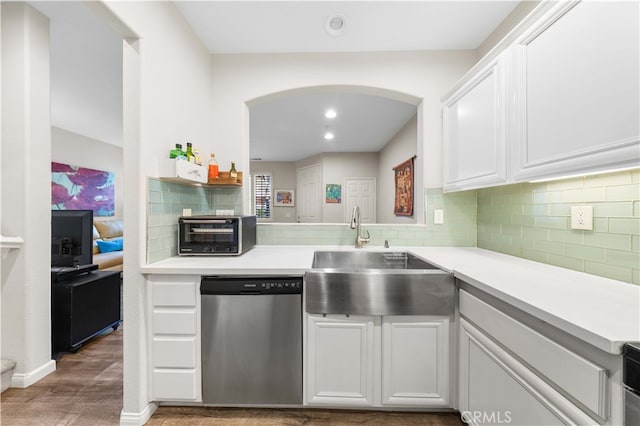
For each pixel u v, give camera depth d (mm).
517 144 1246
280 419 1407
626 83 808
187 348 1406
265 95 2135
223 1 1606
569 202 1301
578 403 721
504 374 998
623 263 1073
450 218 2072
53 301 2018
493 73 1394
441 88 2076
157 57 1474
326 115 3721
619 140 828
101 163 5246
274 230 2141
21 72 1666
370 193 6188
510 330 966
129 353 1375
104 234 4754
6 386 1641
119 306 2531
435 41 1979
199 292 1410
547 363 810
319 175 6340
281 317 1405
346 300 1359
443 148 1980
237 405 1447
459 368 1314
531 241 1539
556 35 1046
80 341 2105
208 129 2086
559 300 882
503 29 1767
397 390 1368
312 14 1722
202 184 1913
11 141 1673
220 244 1681
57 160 4383
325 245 2135
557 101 1044
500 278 1153
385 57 2098
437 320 1352
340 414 1440
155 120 1461
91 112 3715
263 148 5801
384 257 1967
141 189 1370
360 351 1384
